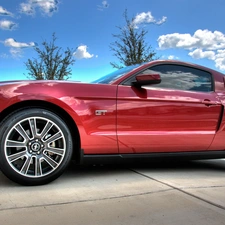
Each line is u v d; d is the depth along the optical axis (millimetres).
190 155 3480
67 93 2900
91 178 3217
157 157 3324
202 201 2553
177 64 3594
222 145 3596
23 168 2715
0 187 2750
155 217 2189
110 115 3043
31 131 2752
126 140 3105
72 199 2500
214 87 3705
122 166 3877
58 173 2854
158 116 3232
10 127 2662
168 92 3332
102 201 2480
